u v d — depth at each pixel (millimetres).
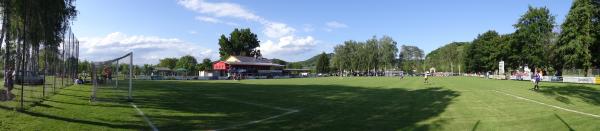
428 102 22406
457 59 149250
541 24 77062
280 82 57781
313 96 27047
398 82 55094
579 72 63188
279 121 14797
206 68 130625
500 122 14828
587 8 59844
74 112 16031
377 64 137125
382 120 15156
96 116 14969
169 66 155125
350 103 21812
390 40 135875
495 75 87062
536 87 36594
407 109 18828
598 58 61500
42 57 33500
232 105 20328
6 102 19047
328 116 16234
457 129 13344
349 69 137375
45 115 14867
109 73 48844
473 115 16688
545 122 14891
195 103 21016
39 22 24062
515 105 20844
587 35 60344
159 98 23828
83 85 38375
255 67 115750
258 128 13258
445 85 44094
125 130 12273
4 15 23312
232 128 13172
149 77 81125
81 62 69812
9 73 21219
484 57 97062
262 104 21062
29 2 21141
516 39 80500
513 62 85000
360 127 13555
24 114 15000
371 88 37781
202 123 14055
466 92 31234
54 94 25266
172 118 15016
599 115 16828
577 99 24984
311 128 13320
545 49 76188
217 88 37562
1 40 24922
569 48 61469
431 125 14039
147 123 13719
